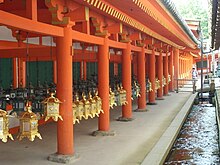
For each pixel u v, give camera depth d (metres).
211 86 26.95
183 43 23.73
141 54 15.48
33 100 8.41
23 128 6.27
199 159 9.88
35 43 11.23
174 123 12.55
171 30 14.16
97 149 8.64
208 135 13.23
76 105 8.22
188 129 14.50
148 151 8.51
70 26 7.43
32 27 6.10
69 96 7.53
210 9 11.84
